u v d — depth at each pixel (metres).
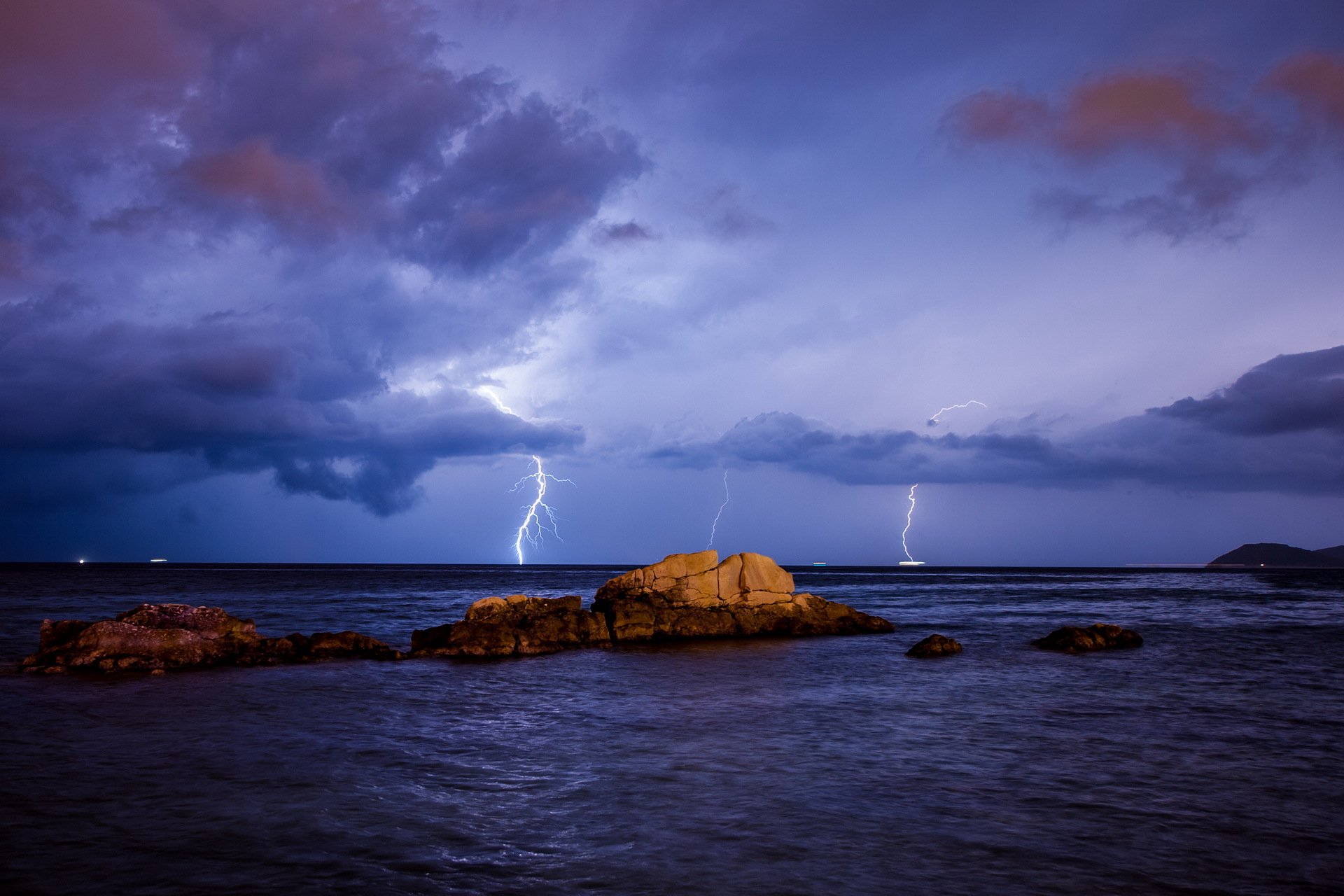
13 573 166.50
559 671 30.70
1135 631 42.66
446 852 11.31
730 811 13.18
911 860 11.10
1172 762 16.34
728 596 46.47
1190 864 11.01
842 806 13.40
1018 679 27.98
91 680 27.33
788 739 18.45
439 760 16.55
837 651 37.50
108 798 13.75
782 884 10.27
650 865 10.86
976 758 16.67
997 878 10.49
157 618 32.59
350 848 11.45
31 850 11.30
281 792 14.12
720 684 27.28
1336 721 20.58
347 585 115.12
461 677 29.11
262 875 10.47
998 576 192.62
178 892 9.95
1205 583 140.00
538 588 112.94
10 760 16.36
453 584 125.19
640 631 41.88
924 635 45.09
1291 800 13.84
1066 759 16.61
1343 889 10.27
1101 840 11.90
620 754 17.03
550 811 13.16
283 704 23.20
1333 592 103.19
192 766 15.90
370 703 23.45
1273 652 35.59
